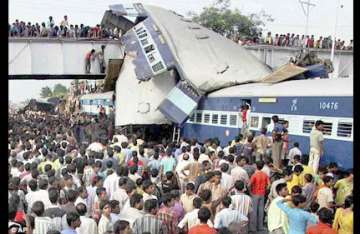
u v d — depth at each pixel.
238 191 10.09
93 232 8.29
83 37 33.00
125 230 7.47
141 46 28.67
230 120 23.83
